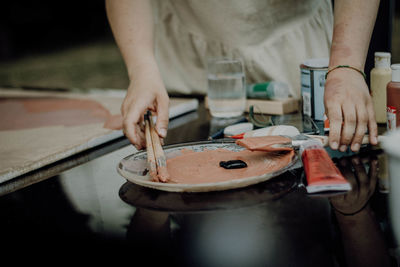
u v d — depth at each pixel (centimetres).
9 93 172
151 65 99
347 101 79
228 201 66
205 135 106
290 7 125
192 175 73
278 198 66
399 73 80
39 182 84
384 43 122
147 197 70
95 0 905
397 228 56
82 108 139
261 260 51
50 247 59
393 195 60
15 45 754
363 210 61
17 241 61
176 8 134
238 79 116
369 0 88
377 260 50
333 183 67
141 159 81
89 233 61
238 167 74
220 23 128
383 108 97
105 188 77
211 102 119
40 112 138
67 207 71
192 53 138
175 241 57
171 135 108
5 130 120
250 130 101
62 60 598
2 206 75
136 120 85
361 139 79
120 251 56
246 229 58
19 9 843
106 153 99
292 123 105
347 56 85
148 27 107
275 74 130
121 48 106
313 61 106
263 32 127
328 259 51
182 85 142
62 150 98
